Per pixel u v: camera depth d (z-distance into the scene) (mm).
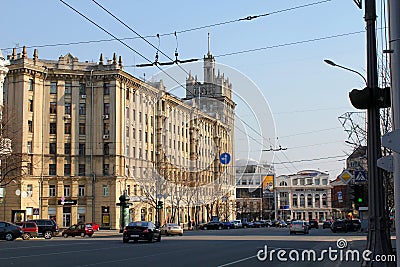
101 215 68562
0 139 48500
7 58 68500
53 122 69062
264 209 138125
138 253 23219
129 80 71188
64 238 46156
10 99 66938
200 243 33000
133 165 70000
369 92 12969
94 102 70125
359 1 13828
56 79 69375
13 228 40219
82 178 69000
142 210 71562
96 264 17594
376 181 13195
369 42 13484
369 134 13234
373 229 13156
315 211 142375
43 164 67875
